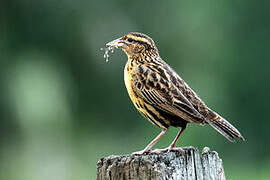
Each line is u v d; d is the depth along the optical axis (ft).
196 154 24.89
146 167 24.27
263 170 71.87
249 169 73.10
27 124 71.61
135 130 79.25
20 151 71.61
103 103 78.95
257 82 85.15
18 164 71.46
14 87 72.13
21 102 71.51
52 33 74.59
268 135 85.76
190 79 78.38
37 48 75.15
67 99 75.20
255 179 67.10
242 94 85.20
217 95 80.23
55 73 74.59
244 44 84.12
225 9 82.38
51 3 73.82
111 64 76.48
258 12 84.43
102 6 74.43
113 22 75.10
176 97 28.86
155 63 30.94
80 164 74.74
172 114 29.30
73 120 76.95
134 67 30.66
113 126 79.61
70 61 76.28
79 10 74.13
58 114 73.31
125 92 78.43
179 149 25.43
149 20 76.18
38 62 74.38
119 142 78.95
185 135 68.33
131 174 24.50
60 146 73.20
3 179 70.69
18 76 73.15
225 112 82.38
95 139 78.43
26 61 74.08
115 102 79.10
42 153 72.18
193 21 77.82
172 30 77.00
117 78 77.56
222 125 28.63
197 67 79.00
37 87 72.84
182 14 77.25
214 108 80.18
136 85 30.12
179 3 77.15
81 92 77.66
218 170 25.13
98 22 74.79
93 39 75.56
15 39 74.79
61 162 72.59
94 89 78.02
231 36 83.05
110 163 25.09
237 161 76.54
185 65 78.64
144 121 78.02
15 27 74.38
